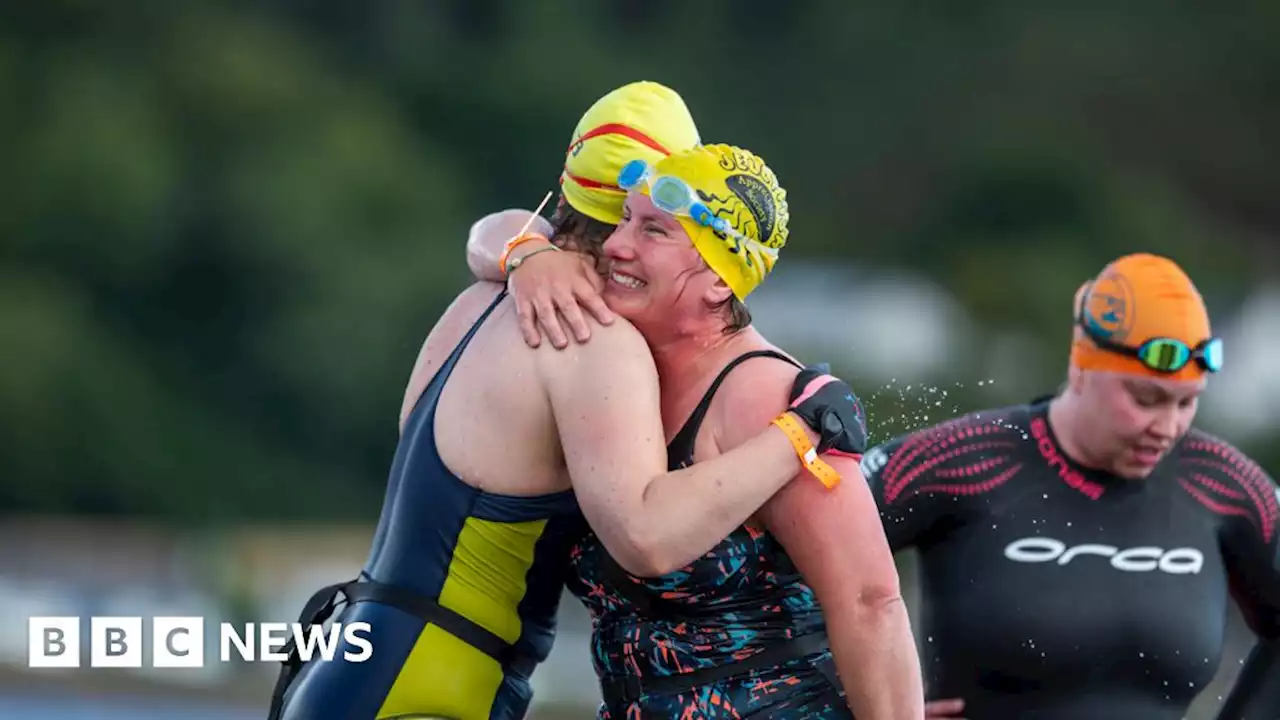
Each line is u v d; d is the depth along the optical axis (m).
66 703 31.42
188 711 31.28
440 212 95.25
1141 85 117.25
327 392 86.06
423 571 12.51
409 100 102.62
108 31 92.31
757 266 12.37
